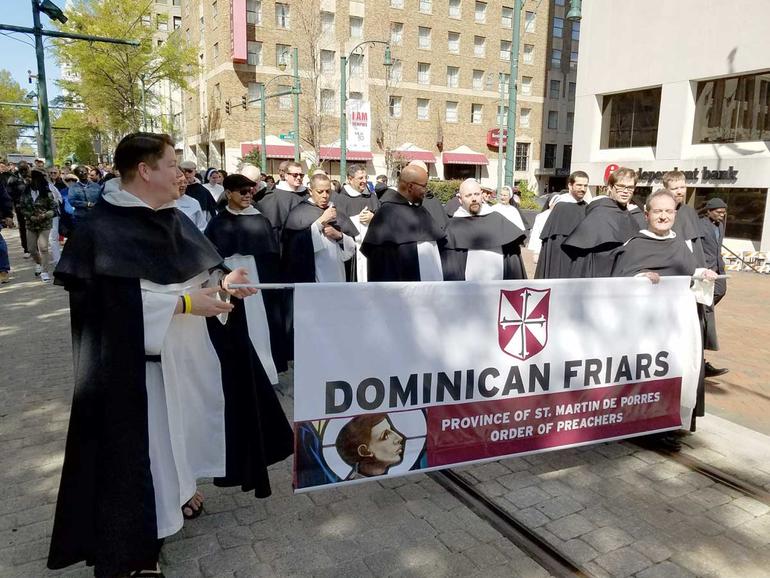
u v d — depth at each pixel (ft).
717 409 16.10
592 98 74.28
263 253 16.51
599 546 9.71
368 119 89.25
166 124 143.74
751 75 59.21
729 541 9.93
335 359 9.45
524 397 11.07
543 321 11.02
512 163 41.39
